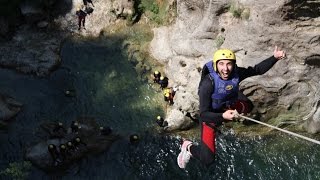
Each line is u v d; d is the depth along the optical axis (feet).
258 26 84.17
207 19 91.56
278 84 86.84
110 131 93.04
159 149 91.91
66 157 88.28
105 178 87.86
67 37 109.60
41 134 93.56
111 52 107.14
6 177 87.10
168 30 104.88
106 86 101.96
